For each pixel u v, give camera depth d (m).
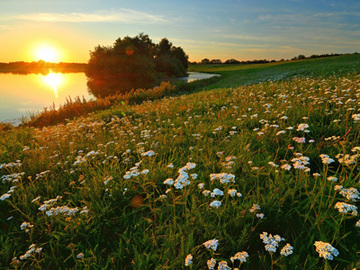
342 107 4.84
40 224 2.86
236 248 2.18
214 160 3.75
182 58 119.56
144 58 62.72
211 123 6.19
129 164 4.28
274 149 3.97
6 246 2.57
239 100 8.85
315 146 3.70
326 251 1.60
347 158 2.65
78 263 2.30
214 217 2.54
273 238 1.86
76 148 5.65
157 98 20.36
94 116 11.27
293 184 2.90
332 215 2.26
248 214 2.42
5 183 4.25
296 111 5.24
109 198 3.27
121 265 2.31
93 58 61.75
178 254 2.21
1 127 10.92
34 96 27.86
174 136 5.12
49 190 3.76
